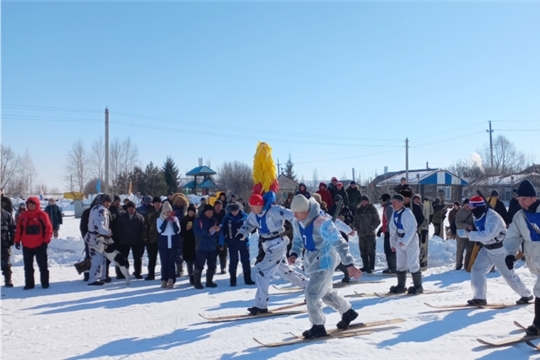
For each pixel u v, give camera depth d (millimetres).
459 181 43000
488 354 5191
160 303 8664
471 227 7688
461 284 9984
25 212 10562
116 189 49500
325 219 5754
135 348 5836
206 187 43625
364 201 11922
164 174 51500
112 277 12125
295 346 5613
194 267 10492
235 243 10406
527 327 6090
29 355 5676
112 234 11516
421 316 6941
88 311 8109
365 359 5074
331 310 7613
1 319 7590
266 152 8641
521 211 5871
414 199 12031
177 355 5469
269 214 7465
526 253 5801
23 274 12625
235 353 5441
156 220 11328
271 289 9742
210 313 7676
